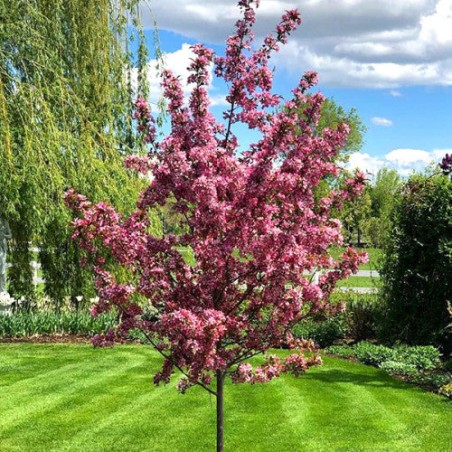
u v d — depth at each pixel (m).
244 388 9.01
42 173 12.44
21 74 12.91
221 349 4.98
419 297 11.70
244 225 4.73
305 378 9.64
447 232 11.34
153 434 7.25
